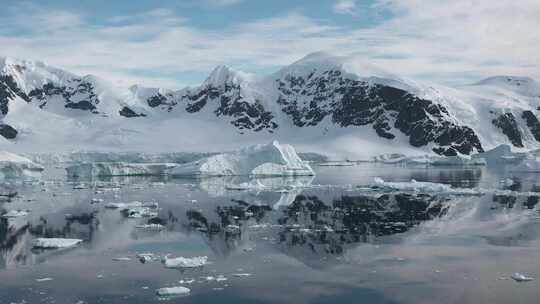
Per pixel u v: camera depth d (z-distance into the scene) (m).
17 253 41.44
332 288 32.16
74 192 86.69
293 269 36.44
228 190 90.00
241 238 46.88
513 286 32.22
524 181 107.25
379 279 33.91
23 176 115.19
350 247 42.94
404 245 43.66
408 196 78.56
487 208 64.69
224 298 30.38
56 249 42.91
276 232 49.56
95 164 130.25
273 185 99.62
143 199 75.94
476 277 34.19
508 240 45.41
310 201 73.12
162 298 30.31
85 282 33.41
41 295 30.88
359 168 173.62
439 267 36.66
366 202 71.56
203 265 37.53
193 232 49.75
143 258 38.94
